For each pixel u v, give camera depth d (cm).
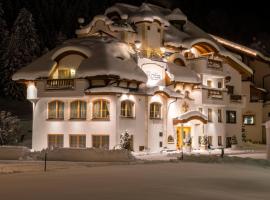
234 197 1570
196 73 4997
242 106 5553
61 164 2928
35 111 4394
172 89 4638
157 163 2983
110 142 4000
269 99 6825
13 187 1675
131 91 4169
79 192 1555
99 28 4912
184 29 5553
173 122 4581
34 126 4388
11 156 3441
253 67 7025
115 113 3991
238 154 4325
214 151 4656
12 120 5159
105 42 4350
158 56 4731
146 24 4788
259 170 2675
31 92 4416
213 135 5194
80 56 4253
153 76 4462
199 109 4994
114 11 5228
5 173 2269
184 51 5175
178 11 5619
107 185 1756
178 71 4628
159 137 4431
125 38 4712
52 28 8725
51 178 2003
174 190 1661
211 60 5119
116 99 3997
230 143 5488
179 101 4675
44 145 4312
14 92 7106
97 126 4062
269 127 3547
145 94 4250
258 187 1873
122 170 2431
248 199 1539
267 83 6912
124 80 4062
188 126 4816
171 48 5012
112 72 3897
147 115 4309
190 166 2736
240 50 6650
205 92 4916
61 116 4272
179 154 3941
